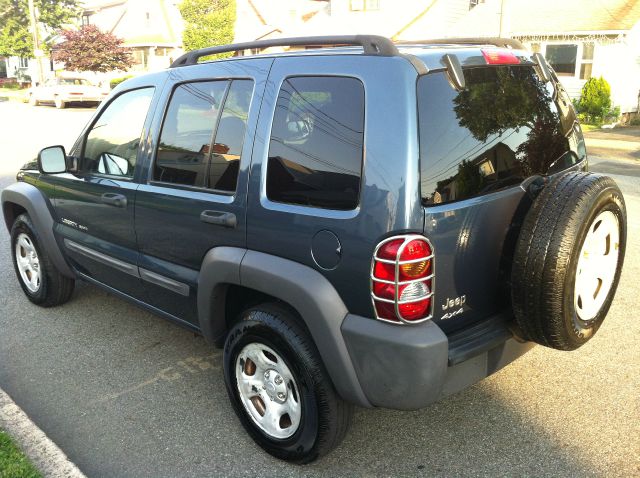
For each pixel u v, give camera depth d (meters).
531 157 3.18
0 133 17.86
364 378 2.75
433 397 2.69
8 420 3.54
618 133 17.89
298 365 2.93
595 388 3.86
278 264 2.96
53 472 3.10
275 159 3.04
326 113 2.85
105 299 5.47
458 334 2.87
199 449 3.35
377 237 2.62
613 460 3.17
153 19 43.00
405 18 27.27
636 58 20.83
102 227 4.23
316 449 3.02
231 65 3.38
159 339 4.68
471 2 27.41
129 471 3.18
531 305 2.77
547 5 22.88
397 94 2.64
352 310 2.76
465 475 3.09
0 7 41.44
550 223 2.72
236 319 3.45
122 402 3.82
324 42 2.94
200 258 3.46
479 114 2.89
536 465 3.15
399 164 2.59
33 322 5.00
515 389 3.87
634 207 8.59
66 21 43.31
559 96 3.49
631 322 4.84
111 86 32.09
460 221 2.72
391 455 3.26
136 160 3.88
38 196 4.88
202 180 3.42
